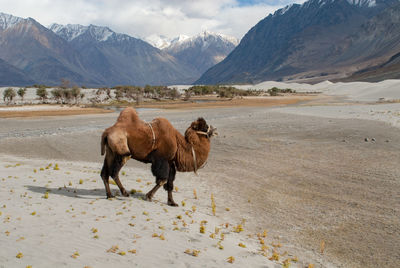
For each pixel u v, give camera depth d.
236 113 54.47
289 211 10.28
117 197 9.75
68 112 66.38
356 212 9.96
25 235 5.94
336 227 8.94
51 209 7.82
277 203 11.10
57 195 9.42
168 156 9.05
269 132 27.75
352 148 19.41
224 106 82.19
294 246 7.74
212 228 8.20
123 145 8.58
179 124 38.19
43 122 46.50
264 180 14.20
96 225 6.97
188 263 5.64
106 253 5.60
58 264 4.96
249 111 58.59
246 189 12.88
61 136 29.88
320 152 19.08
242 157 19.11
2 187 9.85
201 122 9.20
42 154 22.17
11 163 17.06
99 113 65.19
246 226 8.94
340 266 6.83
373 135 22.45
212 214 9.63
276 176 14.75
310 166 16.06
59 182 11.62
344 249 7.64
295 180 13.95
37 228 6.38
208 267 5.60
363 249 7.62
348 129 25.94
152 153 8.95
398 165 14.84
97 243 5.99
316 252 7.46
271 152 20.00
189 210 9.59
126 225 7.23
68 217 7.32
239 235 8.06
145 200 9.83
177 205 9.80
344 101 93.69
